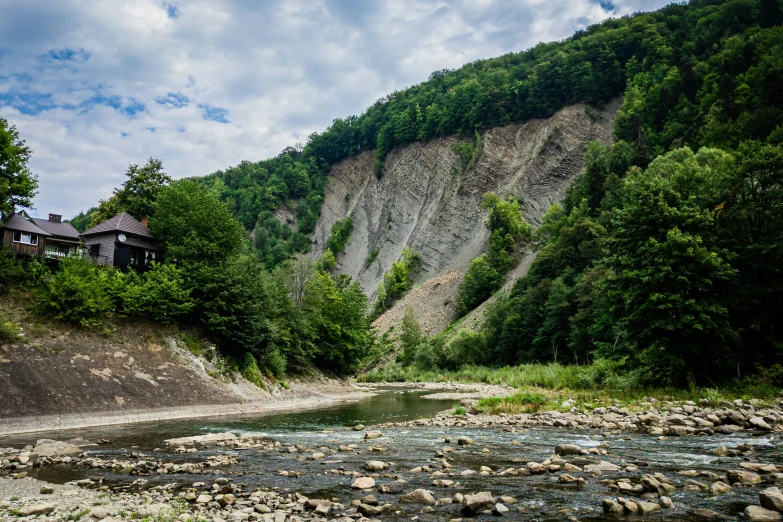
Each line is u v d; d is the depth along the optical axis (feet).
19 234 140.97
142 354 123.54
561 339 263.49
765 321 113.50
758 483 40.14
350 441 71.77
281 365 165.07
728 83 345.72
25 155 136.26
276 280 199.21
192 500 39.88
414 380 321.11
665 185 122.31
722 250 111.04
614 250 127.34
